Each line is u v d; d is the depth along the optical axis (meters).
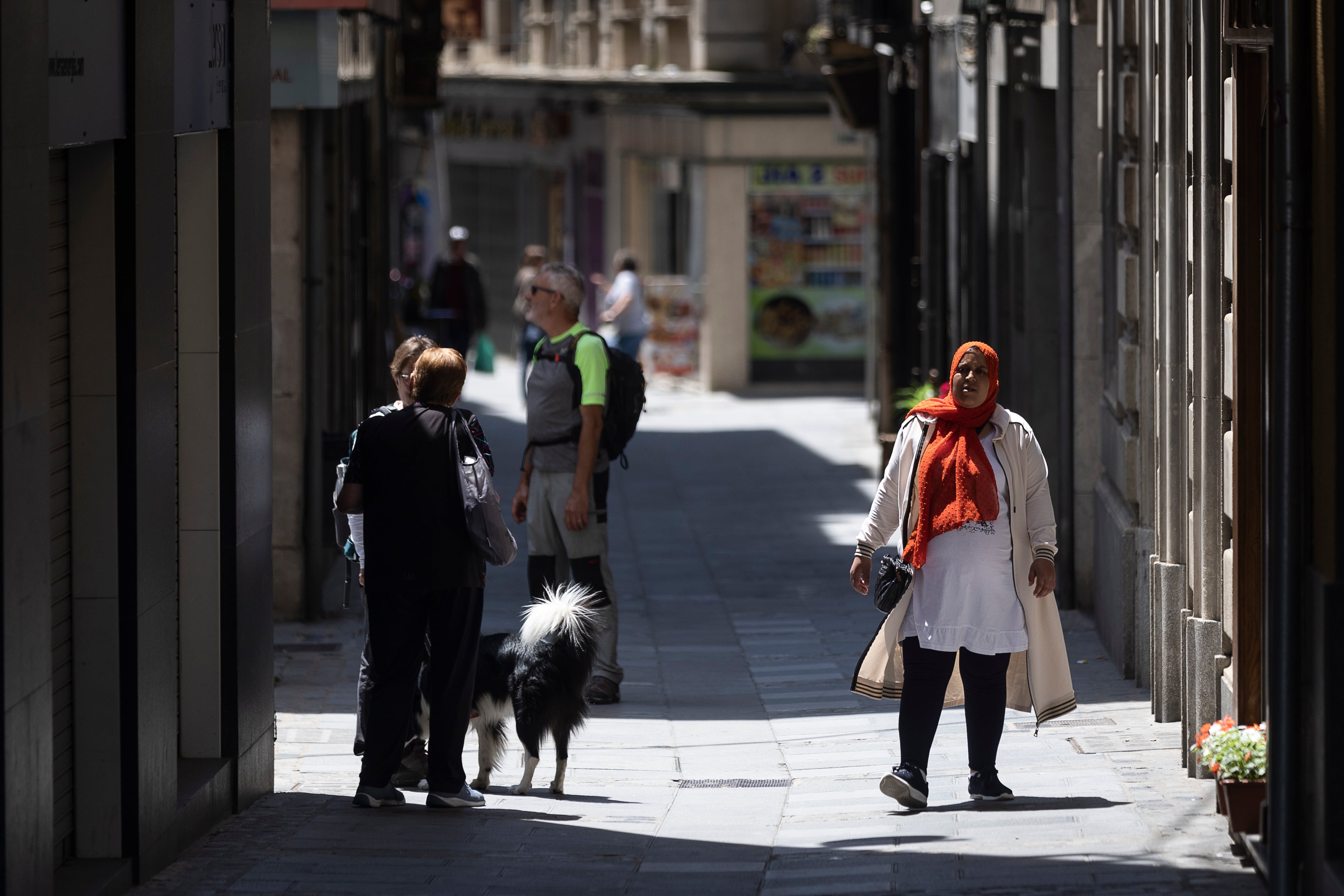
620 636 22.00
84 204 10.88
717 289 54.00
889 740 16.39
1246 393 12.65
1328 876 9.55
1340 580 9.63
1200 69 14.16
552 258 68.62
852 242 54.34
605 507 18.14
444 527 13.36
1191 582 14.98
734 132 53.44
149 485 11.30
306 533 22.19
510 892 11.23
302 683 19.09
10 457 8.96
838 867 11.54
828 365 54.88
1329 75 9.60
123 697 11.09
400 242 35.53
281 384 22.02
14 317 9.00
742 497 33.44
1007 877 10.95
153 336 11.36
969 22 27.17
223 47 13.12
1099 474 21.05
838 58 37.62
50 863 9.64
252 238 13.82
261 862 11.95
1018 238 25.48
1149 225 17.33
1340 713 9.63
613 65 63.34
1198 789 13.34
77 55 10.08
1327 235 9.66
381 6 27.03
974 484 12.70
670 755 16.23
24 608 9.20
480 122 73.81
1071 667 18.53
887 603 12.82
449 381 13.48
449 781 13.84
